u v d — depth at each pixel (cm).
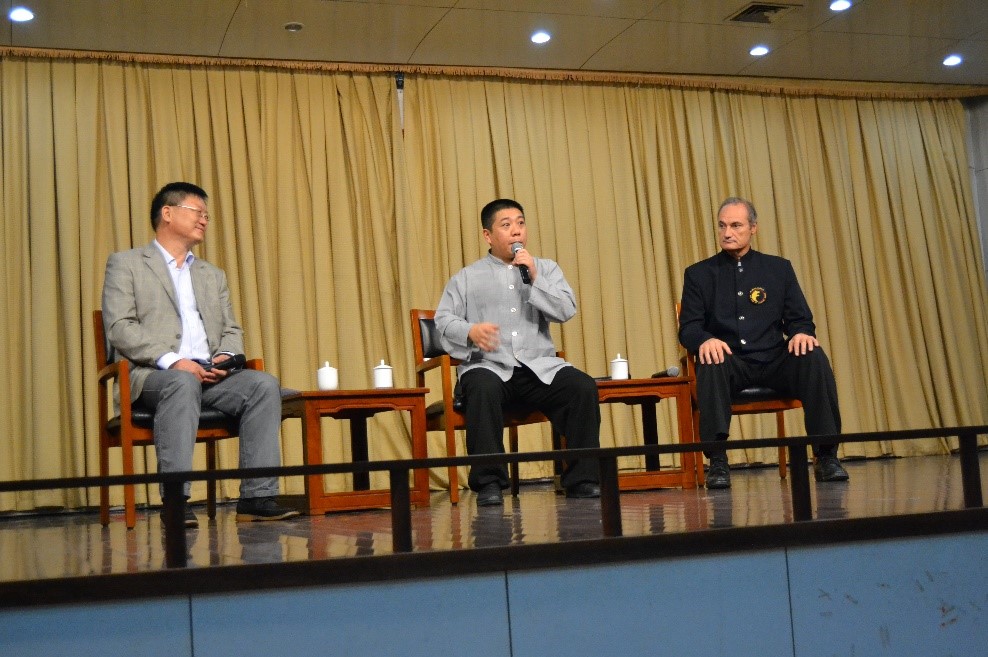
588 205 551
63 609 168
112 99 482
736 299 384
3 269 462
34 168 468
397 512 184
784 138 595
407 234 517
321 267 503
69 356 461
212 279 354
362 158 520
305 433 326
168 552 176
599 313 546
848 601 203
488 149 539
